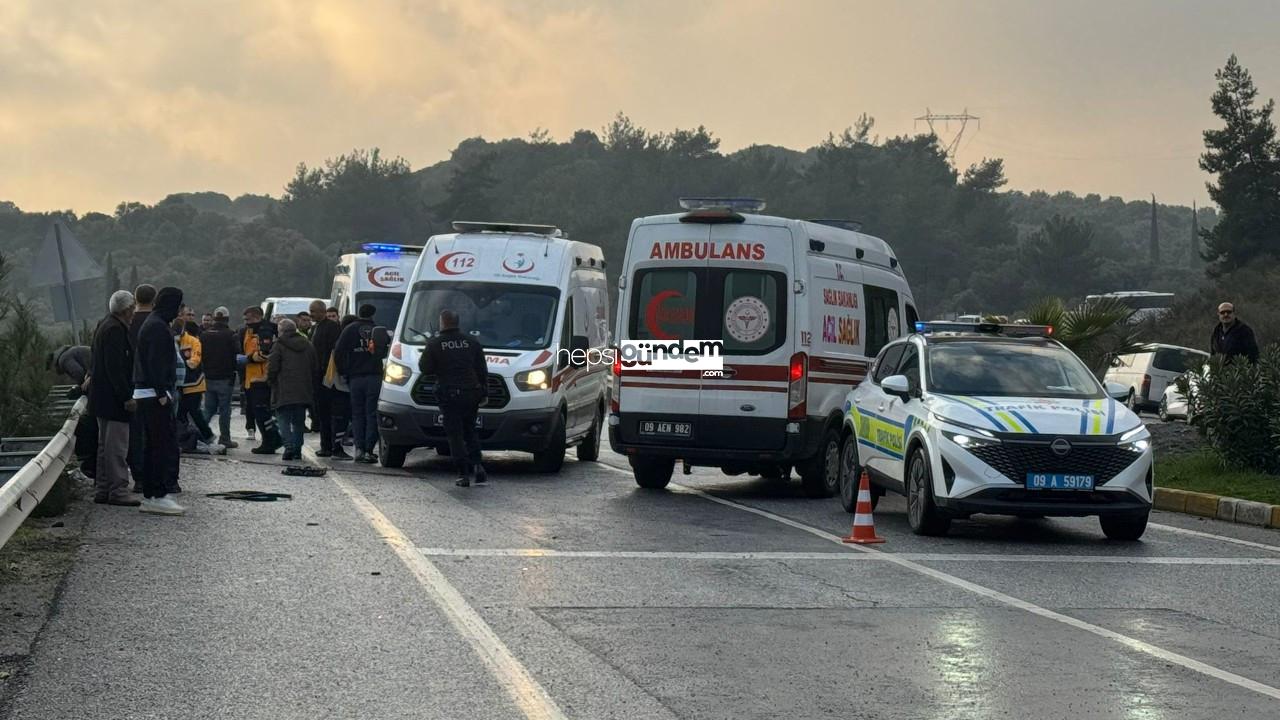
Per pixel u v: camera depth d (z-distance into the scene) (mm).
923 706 6555
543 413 18219
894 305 18672
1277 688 6988
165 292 12656
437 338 16359
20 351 15094
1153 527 13867
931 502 12633
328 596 8930
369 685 6758
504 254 19547
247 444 21641
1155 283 154500
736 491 17078
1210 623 8695
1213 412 16844
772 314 15859
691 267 16109
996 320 17984
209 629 7895
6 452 13336
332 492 14750
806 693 6766
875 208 169125
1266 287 64750
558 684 6840
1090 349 23141
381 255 26484
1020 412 12492
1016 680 7082
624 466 20266
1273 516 14062
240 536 11320
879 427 14227
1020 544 12367
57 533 11141
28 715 6133
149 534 11258
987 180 171875
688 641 7879
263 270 193375
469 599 8953
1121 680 7109
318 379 19500
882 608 9000
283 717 6188
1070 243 145375
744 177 187500
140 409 13047
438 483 16578
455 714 6281
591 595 9227
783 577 10156
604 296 22094
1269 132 82750
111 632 7754
